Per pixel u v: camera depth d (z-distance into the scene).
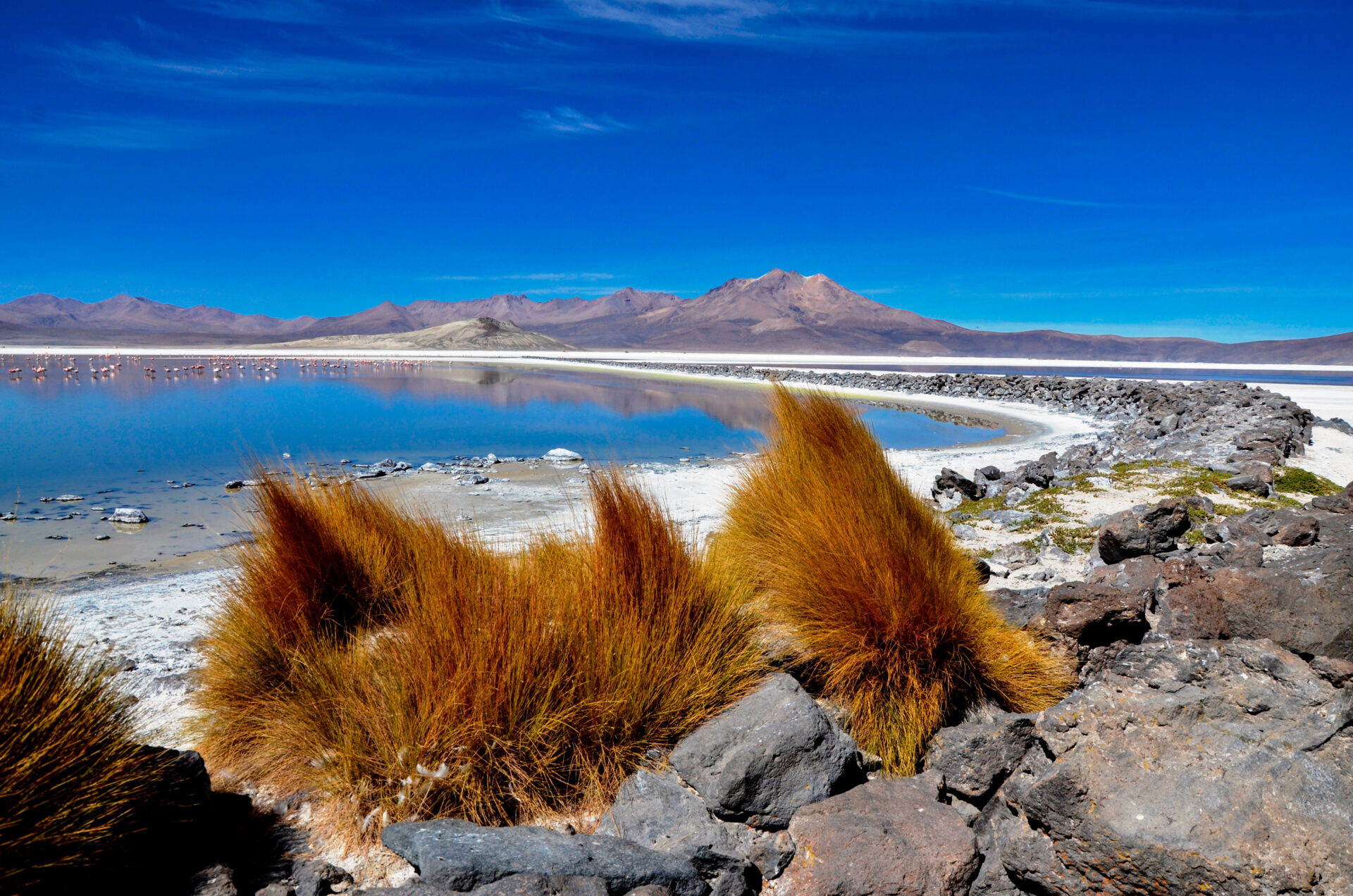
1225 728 3.17
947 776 3.64
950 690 4.04
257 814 3.59
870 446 5.44
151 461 17.02
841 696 4.18
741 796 3.37
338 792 3.59
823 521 4.54
